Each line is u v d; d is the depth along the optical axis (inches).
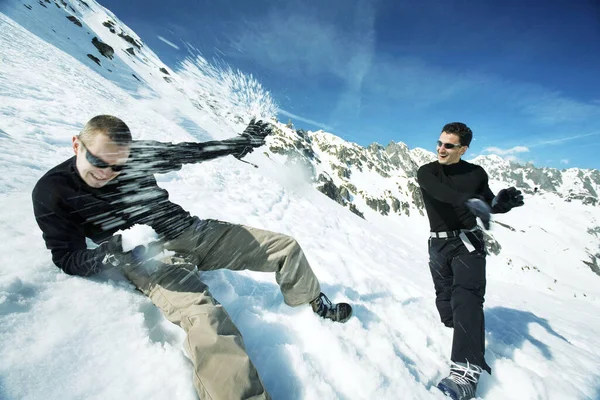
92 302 65.9
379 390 73.4
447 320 114.9
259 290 103.6
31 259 70.9
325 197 694.5
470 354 87.3
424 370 90.0
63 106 272.5
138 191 71.7
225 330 59.7
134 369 56.3
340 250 218.4
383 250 312.3
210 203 201.9
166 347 62.8
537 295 552.1
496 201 82.6
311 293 86.7
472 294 95.3
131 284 76.4
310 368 71.4
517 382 94.3
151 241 75.3
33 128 185.9
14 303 57.7
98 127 57.8
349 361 77.6
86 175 61.8
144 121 446.9
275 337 80.7
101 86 627.2
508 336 136.6
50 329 56.3
